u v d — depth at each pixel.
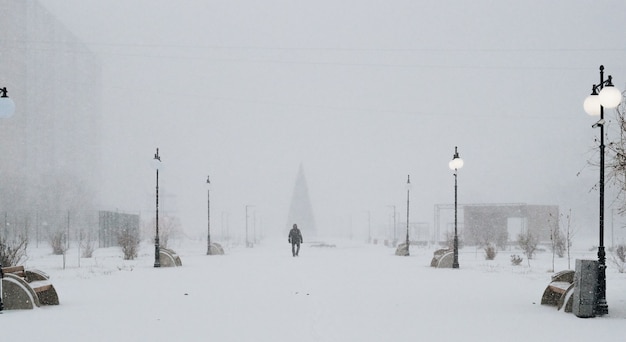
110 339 23.30
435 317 28.53
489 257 81.44
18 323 27.05
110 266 66.25
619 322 27.09
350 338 23.27
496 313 29.78
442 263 64.62
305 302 34.31
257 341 22.77
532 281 47.47
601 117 31.30
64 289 41.50
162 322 27.22
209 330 25.14
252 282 46.97
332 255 98.31
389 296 37.22
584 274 28.69
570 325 26.25
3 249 53.94
